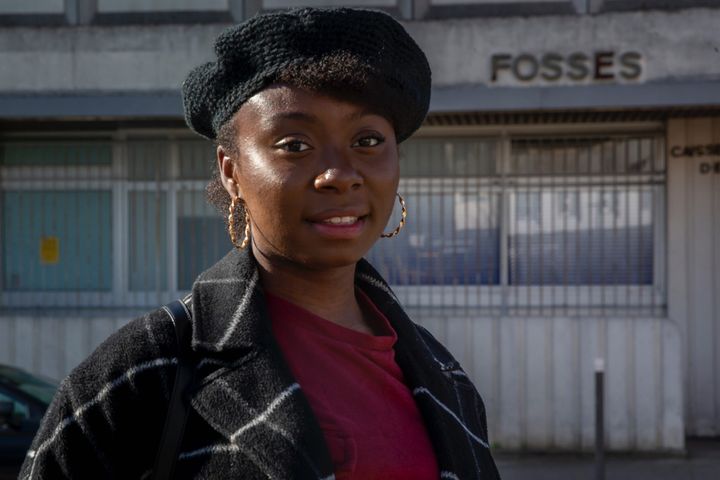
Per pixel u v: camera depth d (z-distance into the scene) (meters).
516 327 8.09
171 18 7.92
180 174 8.49
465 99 7.48
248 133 1.42
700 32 7.41
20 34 7.96
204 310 1.47
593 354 8.04
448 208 8.38
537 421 8.08
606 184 8.23
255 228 1.51
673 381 7.97
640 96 7.33
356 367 1.53
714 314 8.20
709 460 7.80
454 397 1.68
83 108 7.79
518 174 8.29
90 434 1.39
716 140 8.11
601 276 8.29
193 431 1.38
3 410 5.44
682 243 8.18
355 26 1.40
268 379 1.38
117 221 8.54
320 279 1.54
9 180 8.59
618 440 8.03
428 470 1.51
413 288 8.41
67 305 8.59
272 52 1.38
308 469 1.32
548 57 7.52
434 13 7.65
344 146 1.41
